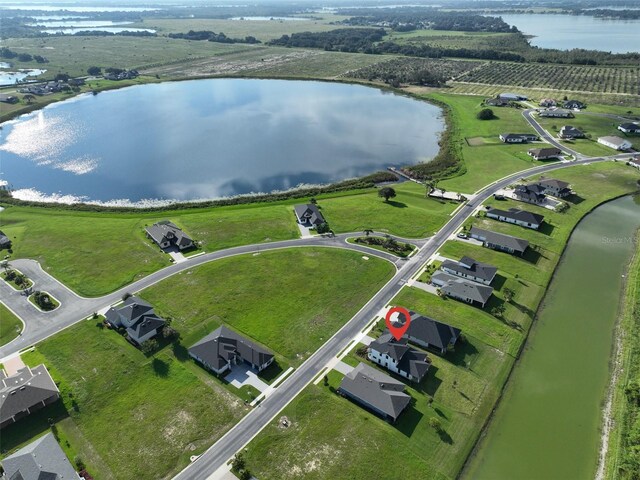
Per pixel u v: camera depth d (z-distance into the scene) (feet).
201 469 222.07
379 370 280.72
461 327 314.55
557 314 333.01
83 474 219.20
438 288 355.36
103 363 287.28
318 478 217.97
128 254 406.41
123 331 312.91
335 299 344.90
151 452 230.89
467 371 279.28
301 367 282.77
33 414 252.42
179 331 313.12
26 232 447.42
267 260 395.96
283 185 572.10
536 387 271.69
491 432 243.40
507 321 321.73
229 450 231.09
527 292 352.08
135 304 314.55
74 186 569.23
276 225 458.09
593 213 479.82
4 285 364.58
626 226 453.58
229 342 290.15
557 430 244.42
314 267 384.68
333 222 462.19
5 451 231.09
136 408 255.91
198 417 249.34
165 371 280.72
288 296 348.79
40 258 401.70
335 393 264.11
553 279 372.38
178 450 231.71
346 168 625.00
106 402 260.21
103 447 233.96
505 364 285.64
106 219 478.18
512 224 451.12
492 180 559.38
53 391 259.19
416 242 422.41
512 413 254.68
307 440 235.81
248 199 523.29
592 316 331.36
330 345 300.40
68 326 319.27
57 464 216.95
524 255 399.44
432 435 238.68
